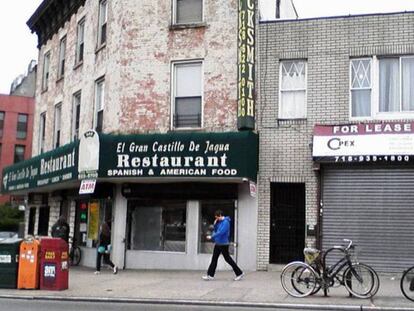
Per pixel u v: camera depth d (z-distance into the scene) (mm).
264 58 16906
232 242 16438
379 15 16109
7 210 47312
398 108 15836
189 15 18125
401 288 11125
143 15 18328
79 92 21953
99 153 16734
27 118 57781
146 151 16406
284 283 11633
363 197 15477
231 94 17078
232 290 12344
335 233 15570
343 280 11305
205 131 17078
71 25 23422
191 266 16938
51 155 20078
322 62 16422
